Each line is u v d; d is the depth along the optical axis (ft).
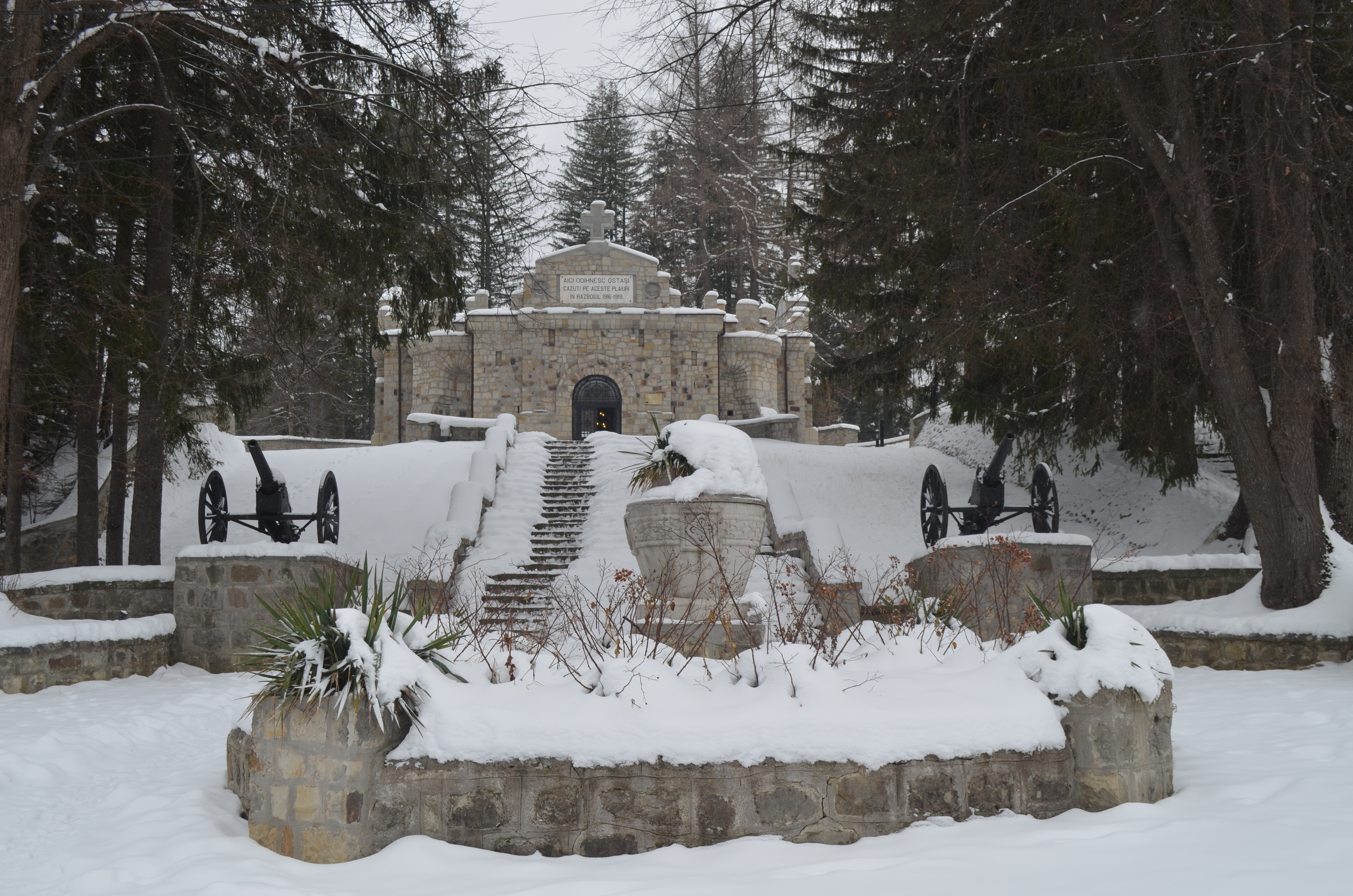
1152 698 17.43
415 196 49.60
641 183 154.30
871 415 143.33
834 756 16.57
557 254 108.99
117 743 26.71
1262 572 39.32
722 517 28.71
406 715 17.19
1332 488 41.75
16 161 36.60
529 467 73.92
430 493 67.10
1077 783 17.24
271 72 43.62
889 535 61.21
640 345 108.47
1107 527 61.36
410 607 46.42
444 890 14.32
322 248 47.96
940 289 54.85
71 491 62.75
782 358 120.16
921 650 20.57
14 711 30.45
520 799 16.53
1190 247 40.52
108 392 48.32
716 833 16.40
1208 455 65.46
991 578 34.37
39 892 15.47
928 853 14.97
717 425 30.91
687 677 19.12
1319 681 31.71
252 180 45.96
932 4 44.65
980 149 48.42
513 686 18.39
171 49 45.62
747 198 131.44
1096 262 49.32
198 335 50.26
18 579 42.06
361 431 156.25
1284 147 37.83
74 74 43.01
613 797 16.49
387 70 46.68
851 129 52.11
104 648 37.29
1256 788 17.40
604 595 48.57
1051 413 57.93
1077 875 13.47
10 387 45.34
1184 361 50.47
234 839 16.75
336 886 14.66
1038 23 45.57
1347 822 15.02
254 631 19.66
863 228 56.39
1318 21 42.83
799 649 18.85
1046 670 17.99
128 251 48.85
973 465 73.61
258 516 47.73
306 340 53.67
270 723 16.75
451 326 53.21
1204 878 12.94
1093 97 44.55
